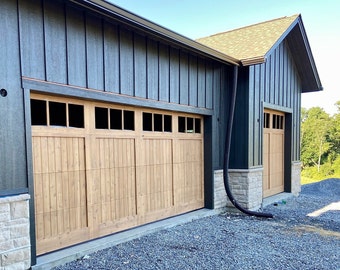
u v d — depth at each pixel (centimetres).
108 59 404
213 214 605
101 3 335
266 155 779
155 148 505
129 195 457
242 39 738
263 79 699
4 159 296
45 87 330
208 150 610
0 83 293
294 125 889
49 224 354
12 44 302
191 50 506
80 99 385
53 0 338
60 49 346
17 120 306
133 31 439
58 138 362
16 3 304
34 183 338
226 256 374
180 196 558
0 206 290
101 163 414
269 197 789
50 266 329
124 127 450
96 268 331
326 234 482
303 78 923
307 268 340
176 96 523
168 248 401
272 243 430
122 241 418
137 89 448
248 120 633
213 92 614
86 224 396
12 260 299
